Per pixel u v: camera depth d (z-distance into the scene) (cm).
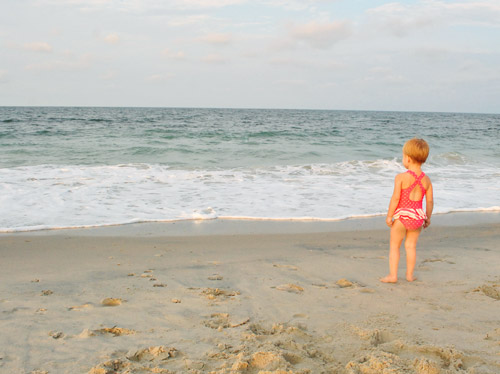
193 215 723
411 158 419
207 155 1554
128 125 3106
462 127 4225
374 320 320
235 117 5791
